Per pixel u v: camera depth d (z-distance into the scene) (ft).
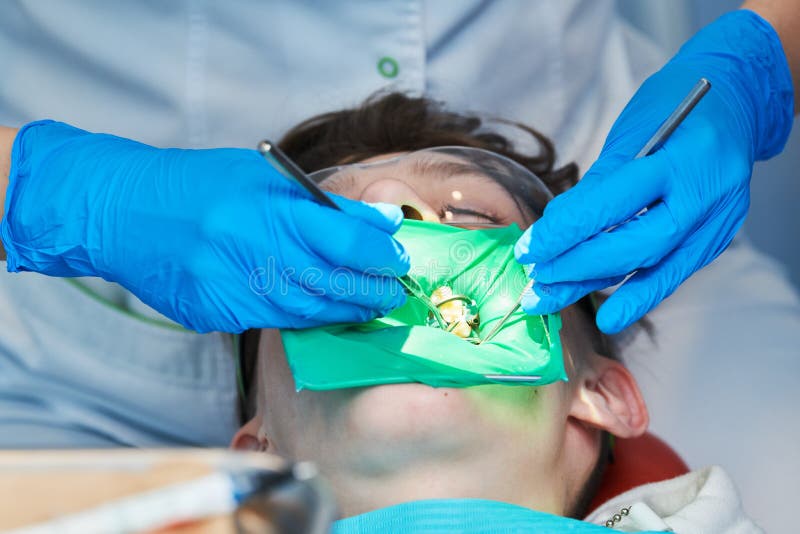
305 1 5.70
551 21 6.15
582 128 6.55
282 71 5.88
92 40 5.65
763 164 7.80
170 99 5.81
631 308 3.95
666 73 4.72
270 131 5.98
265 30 5.73
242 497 1.44
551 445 4.04
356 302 3.66
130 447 6.02
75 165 4.04
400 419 3.63
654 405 6.04
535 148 5.75
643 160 3.92
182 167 3.90
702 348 6.20
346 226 3.55
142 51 5.70
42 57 5.75
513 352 3.65
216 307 3.76
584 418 4.46
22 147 4.24
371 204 3.73
